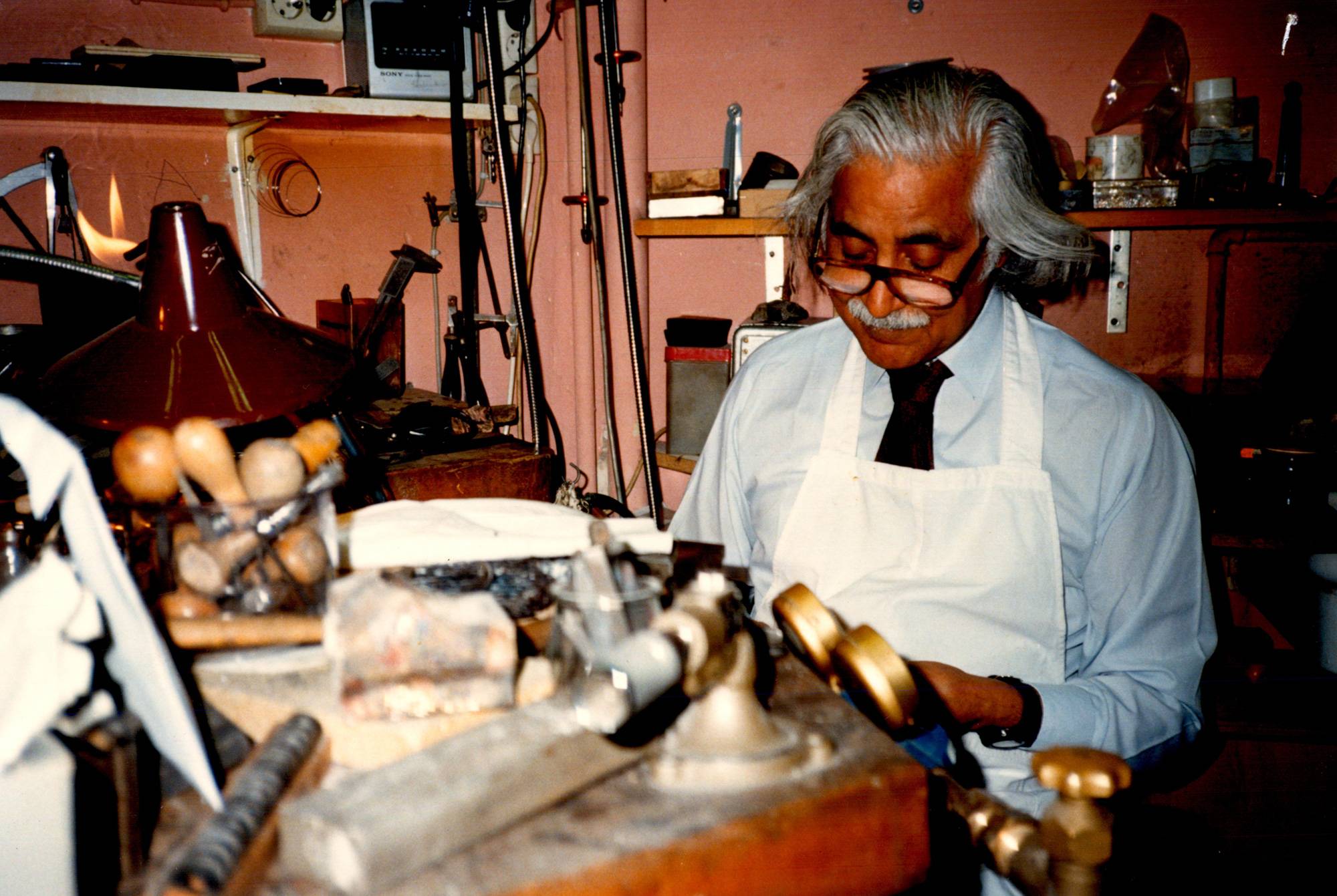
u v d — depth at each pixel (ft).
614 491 6.67
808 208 3.89
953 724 3.10
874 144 3.25
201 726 1.99
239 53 5.59
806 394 4.30
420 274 6.30
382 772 1.63
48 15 5.11
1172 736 3.51
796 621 2.14
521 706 1.92
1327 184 6.75
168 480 2.12
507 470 4.20
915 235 3.28
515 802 1.60
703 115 6.47
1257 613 6.59
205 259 2.87
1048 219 3.44
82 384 2.72
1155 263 6.70
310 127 5.71
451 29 5.25
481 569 2.39
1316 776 5.66
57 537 2.42
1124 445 3.77
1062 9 6.46
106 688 1.98
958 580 3.64
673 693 1.75
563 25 6.16
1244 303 6.75
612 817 1.62
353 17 5.49
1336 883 5.09
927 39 6.49
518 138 6.25
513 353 6.52
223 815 1.55
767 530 4.28
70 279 4.51
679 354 6.12
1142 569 3.71
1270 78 6.61
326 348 3.12
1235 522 5.26
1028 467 3.70
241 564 2.07
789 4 6.37
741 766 1.71
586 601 1.84
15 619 1.71
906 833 1.76
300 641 2.10
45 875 1.60
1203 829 5.43
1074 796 1.70
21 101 4.40
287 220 5.84
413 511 2.65
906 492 3.74
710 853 1.58
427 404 4.79
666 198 5.99
